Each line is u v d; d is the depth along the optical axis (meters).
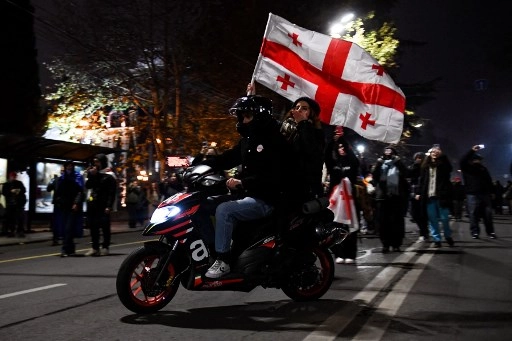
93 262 9.62
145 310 5.27
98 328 4.80
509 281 6.89
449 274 7.45
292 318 5.12
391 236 10.06
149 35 21.77
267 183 5.33
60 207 10.90
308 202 5.58
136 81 23.03
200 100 23.39
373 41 20.89
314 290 5.87
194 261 5.14
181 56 22.41
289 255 5.49
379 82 7.77
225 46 22.58
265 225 5.42
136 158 25.23
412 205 12.55
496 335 4.51
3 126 22.62
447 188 10.76
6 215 16.23
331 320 5.00
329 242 5.70
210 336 4.53
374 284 6.76
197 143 23.02
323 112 7.86
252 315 5.25
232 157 5.68
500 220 20.83
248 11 22.52
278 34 7.87
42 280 7.58
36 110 23.97
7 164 18.17
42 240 15.83
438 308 5.45
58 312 5.44
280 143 5.43
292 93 7.86
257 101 5.39
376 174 10.16
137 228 20.53
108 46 22.00
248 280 5.29
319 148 5.66
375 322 4.93
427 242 12.02
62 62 22.72
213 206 5.28
